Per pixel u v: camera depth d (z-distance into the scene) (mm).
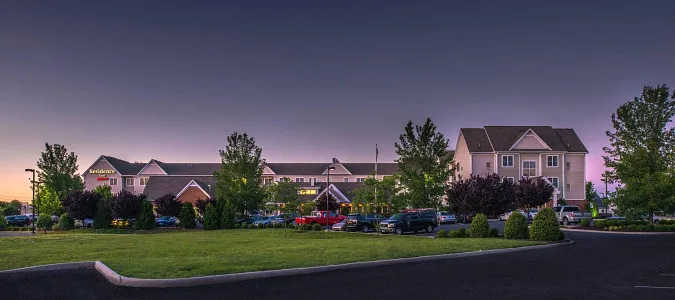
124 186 85000
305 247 20344
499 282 12562
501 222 47938
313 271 14117
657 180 32094
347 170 87250
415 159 40531
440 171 40781
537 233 24641
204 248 20609
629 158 33250
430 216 36719
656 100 33812
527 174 59031
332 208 51250
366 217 38406
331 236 30109
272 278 13070
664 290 11469
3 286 12094
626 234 31188
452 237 27969
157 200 50250
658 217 45094
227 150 46125
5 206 85688
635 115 34312
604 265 15758
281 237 28922
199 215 56906
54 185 53000
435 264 15945
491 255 18750
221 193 45469
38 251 19516
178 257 16812
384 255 17094
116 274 12695
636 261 16766
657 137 34031
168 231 40188
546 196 47594
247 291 11383
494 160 61875
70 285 12156
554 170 61969
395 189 32969
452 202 32156
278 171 86625
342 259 15867
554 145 62531
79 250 19922
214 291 11398
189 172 86500
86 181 84562
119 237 29078
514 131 64938
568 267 15297
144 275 12555
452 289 11617
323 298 10656
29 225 58062
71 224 44250
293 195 39438
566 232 33312
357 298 10648
